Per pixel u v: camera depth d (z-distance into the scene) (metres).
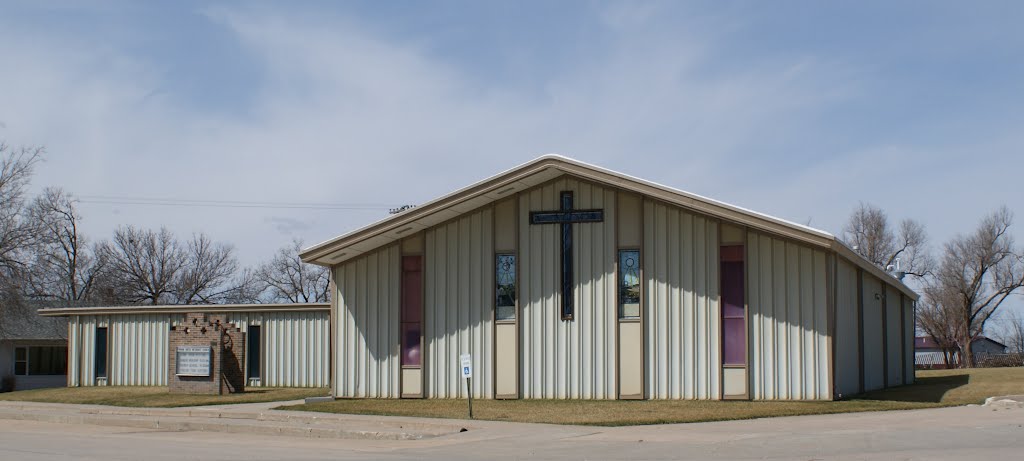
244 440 19.00
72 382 38.50
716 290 24.33
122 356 37.84
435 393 26.77
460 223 26.97
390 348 27.36
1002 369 43.41
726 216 23.78
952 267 69.31
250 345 35.69
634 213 25.31
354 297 27.94
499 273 26.48
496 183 25.27
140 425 23.08
